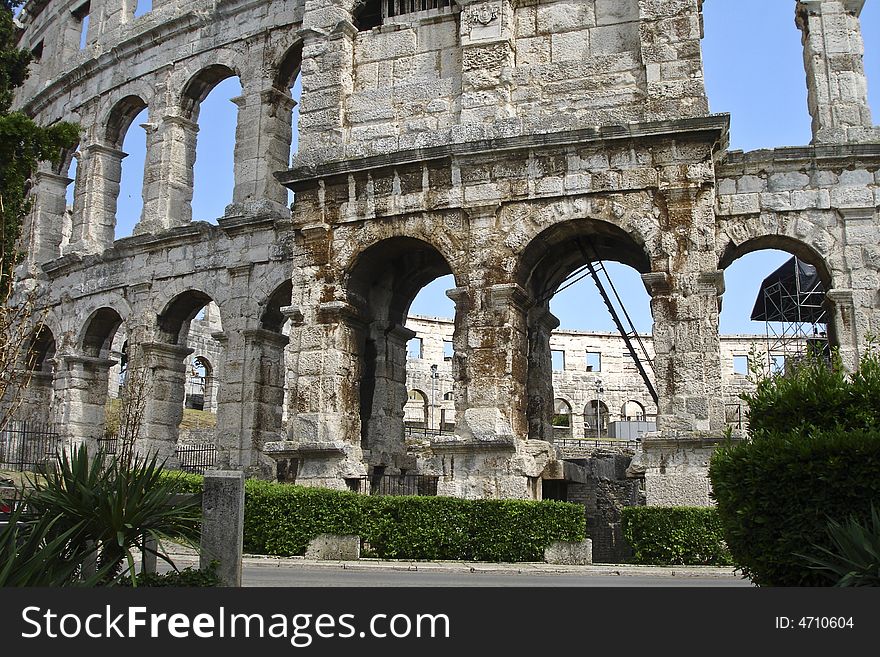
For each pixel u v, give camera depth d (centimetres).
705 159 2661
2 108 3816
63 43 5041
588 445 5850
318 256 3027
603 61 2842
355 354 3019
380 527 2372
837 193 2723
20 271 4859
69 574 1139
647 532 2281
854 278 2662
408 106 3056
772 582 1284
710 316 2559
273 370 3666
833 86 2812
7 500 1636
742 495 1317
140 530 1330
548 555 2275
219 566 1352
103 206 4472
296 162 3130
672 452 2509
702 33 3106
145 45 4338
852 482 1217
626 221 2694
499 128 2859
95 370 4366
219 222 3759
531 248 2812
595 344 8206
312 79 3184
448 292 2830
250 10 3966
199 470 3978
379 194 2980
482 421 2692
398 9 3234
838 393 1361
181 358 4038
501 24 2938
